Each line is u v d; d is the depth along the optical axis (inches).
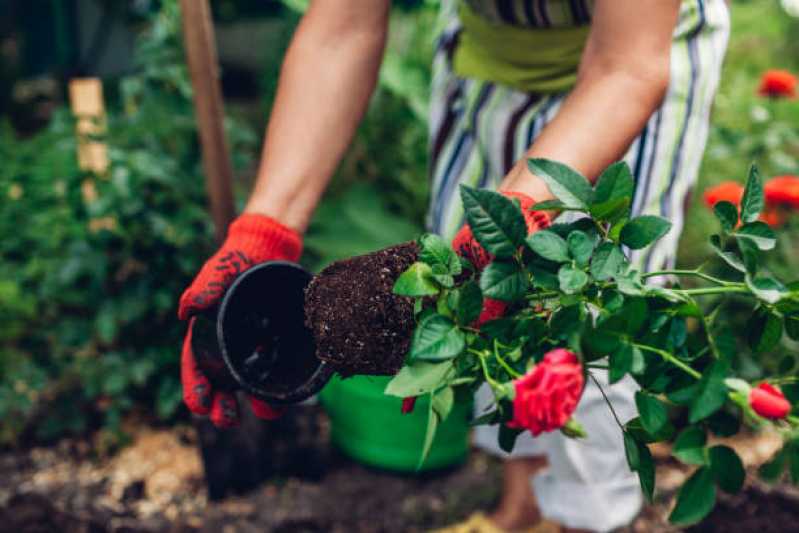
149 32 103.0
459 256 34.5
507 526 79.6
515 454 68.6
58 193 100.2
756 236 32.6
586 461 63.2
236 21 241.1
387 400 83.0
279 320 41.4
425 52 141.6
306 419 86.4
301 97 49.3
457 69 62.5
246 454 84.4
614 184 31.8
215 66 75.7
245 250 44.7
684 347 31.0
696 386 28.9
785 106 127.3
